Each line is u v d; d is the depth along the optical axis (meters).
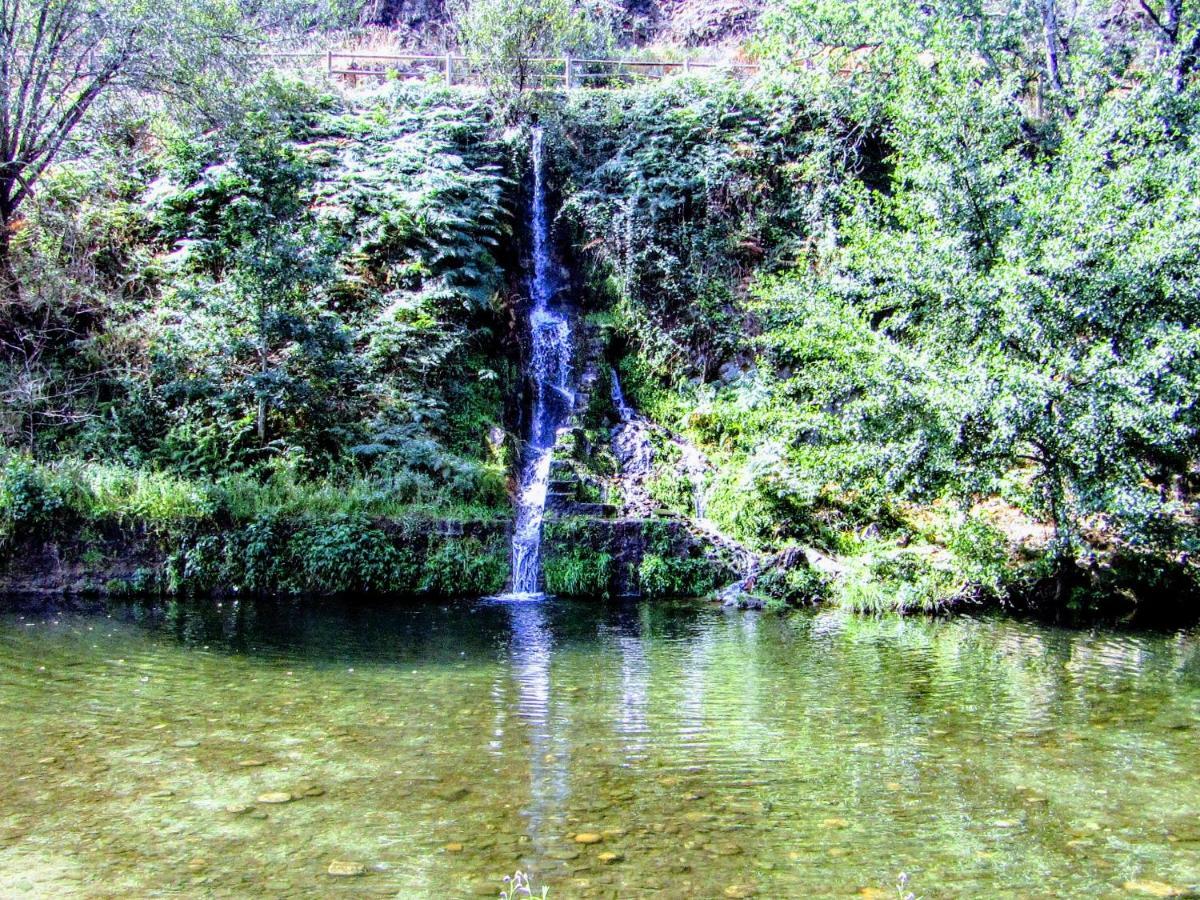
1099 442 9.35
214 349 12.55
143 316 13.66
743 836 4.37
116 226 15.06
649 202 17.31
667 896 3.71
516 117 19.42
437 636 9.12
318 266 12.63
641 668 7.93
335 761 5.33
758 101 18.92
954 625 10.05
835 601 11.26
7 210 13.45
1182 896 3.79
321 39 24.55
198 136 15.67
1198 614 10.55
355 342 14.15
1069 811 4.75
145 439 12.43
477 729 6.05
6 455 11.31
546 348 16.20
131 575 10.89
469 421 14.30
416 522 11.68
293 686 7.04
